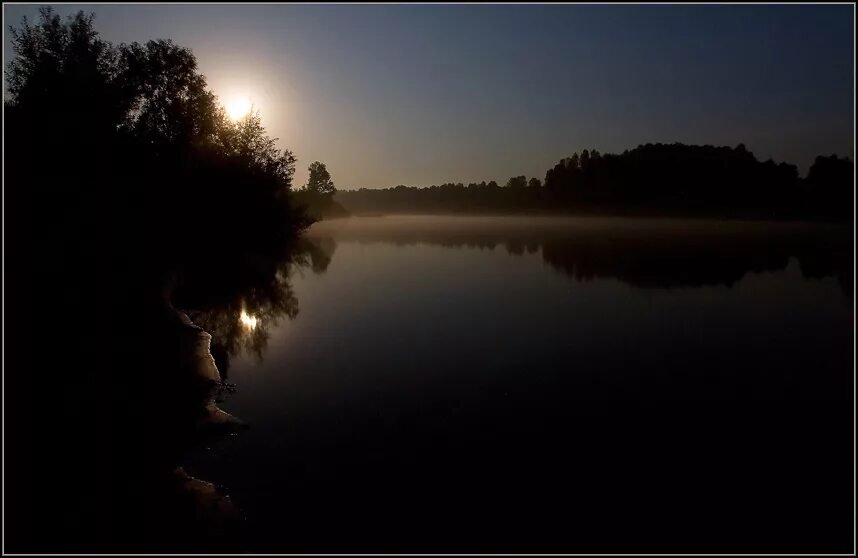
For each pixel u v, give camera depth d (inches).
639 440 341.1
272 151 1301.7
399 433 346.0
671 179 4318.4
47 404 323.9
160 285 683.4
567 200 4886.8
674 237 2186.3
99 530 237.3
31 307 454.6
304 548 234.8
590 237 2251.5
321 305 763.4
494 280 1006.4
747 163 4055.1
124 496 261.7
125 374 385.4
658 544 242.1
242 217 1197.1
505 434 348.5
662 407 394.3
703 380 452.1
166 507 256.7
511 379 450.6
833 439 342.6
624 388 430.3
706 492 283.3
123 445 303.6
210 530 243.9
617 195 4525.1
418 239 2241.6
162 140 1026.1
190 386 396.5
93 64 953.5
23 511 243.8
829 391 425.4
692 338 584.4
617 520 258.7
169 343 462.0
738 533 250.4
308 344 553.0
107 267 646.5
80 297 515.5
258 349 533.0
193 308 681.6
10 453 279.4
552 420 370.0
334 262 1350.9
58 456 283.0
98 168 800.9
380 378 448.1
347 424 358.6
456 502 271.0
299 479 288.5
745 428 358.6
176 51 1067.3
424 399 402.3
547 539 245.1
